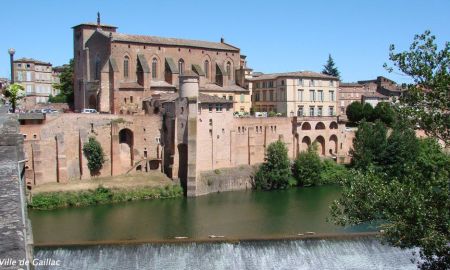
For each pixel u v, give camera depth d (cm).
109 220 7900
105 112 11694
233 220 7881
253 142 11662
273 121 12081
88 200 9225
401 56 3441
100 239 6650
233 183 10900
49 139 9662
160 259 5506
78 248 5384
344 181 4212
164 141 10869
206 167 10794
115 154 10362
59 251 5347
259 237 5834
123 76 12312
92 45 12788
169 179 10488
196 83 10388
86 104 12862
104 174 10300
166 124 10844
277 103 14175
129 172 10569
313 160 11338
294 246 5725
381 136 11725
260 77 15038
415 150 11225
